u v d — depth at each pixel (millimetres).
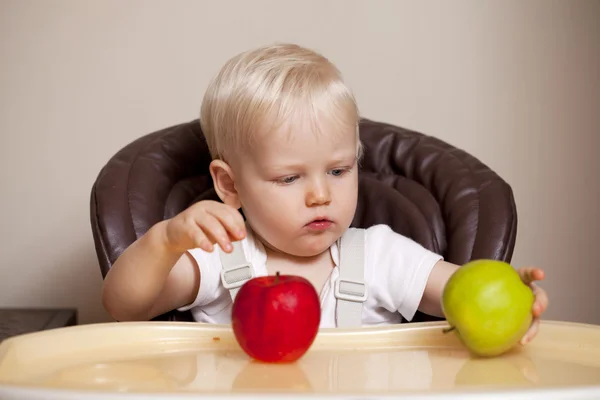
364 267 1348
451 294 828
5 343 794
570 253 2260
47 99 2166
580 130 2232
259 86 1243
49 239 2201
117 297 1164
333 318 1336
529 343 888
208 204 996
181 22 2154
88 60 2160
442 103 2201
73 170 2184
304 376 733
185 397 563
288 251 1301
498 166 2227
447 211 1355
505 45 2203
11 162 2178
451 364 793
